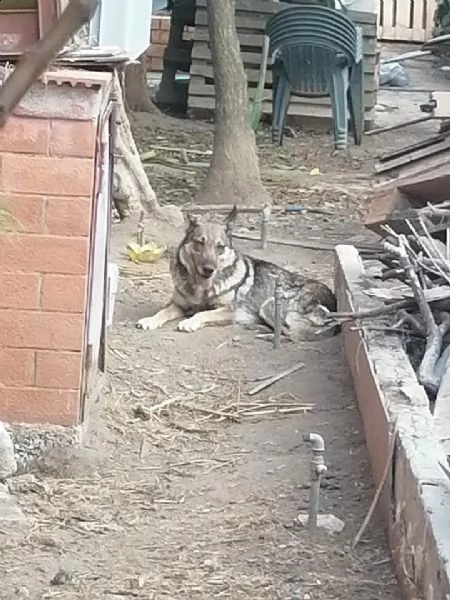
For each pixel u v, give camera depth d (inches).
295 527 191.9
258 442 214.8
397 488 187.2
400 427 191.0
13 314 202.5
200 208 334.6
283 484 202.2
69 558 184.4
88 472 203.5
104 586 179.5
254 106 430.9
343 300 249.4
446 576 150.0
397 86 580.7
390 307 227.0
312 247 309.1
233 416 222.7
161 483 202.2
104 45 218.8
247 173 343.9
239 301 261.9
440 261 232.8
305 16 410.6
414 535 176.2
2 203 199.9
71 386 204.1
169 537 189.8
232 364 242.8
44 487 199.2
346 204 350.0
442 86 590.2
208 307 261.3
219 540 189.3
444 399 199.9
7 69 195.5
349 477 203.8
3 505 193.2
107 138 213.6
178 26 478.9
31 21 196.4
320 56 413.4
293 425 219.8
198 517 194.4
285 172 383.9
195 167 385.1
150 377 234.8
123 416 219.0
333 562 185.5
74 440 204.8
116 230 304.8
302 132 447.2
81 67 202.1
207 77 461.4
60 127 199.2
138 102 454.9
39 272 201.9
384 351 215.5
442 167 272.5
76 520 192.4
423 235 252.1
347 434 216.1
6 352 203.3
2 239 201.2
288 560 185.3
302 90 418.9
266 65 440.5
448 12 696.4
